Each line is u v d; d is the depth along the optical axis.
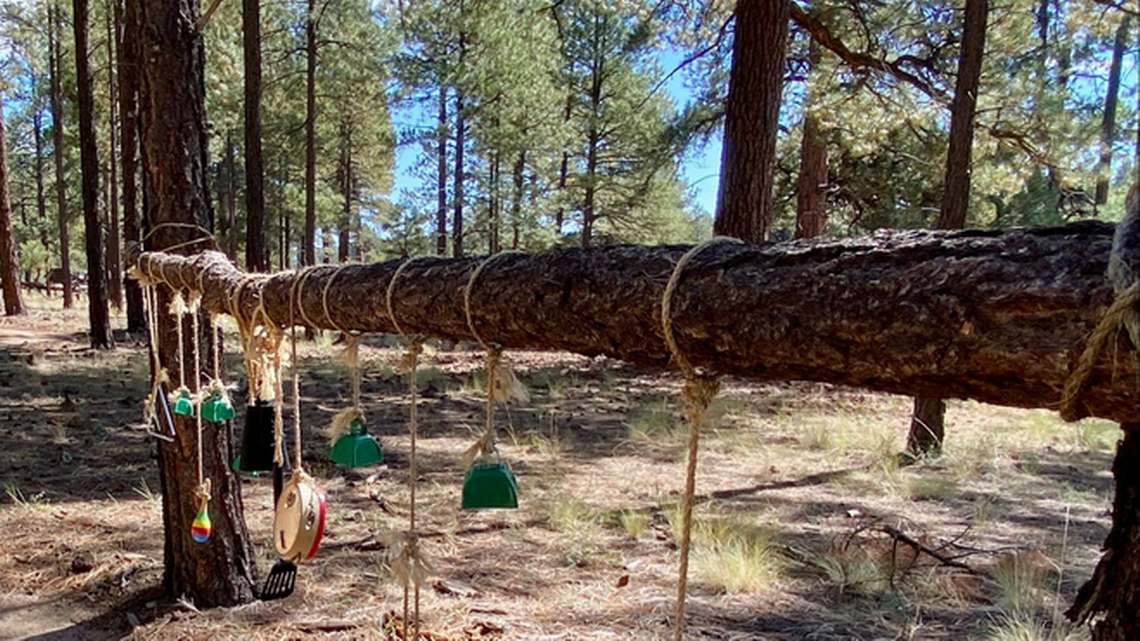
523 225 20.72
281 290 2.01
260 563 3.49
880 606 3.09
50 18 19.00
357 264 1.81
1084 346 0.70
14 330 13.90
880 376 0.87
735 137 6.85
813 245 0.98
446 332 1.53
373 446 1.88
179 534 3.09
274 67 17.84
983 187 10.00
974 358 0.78
